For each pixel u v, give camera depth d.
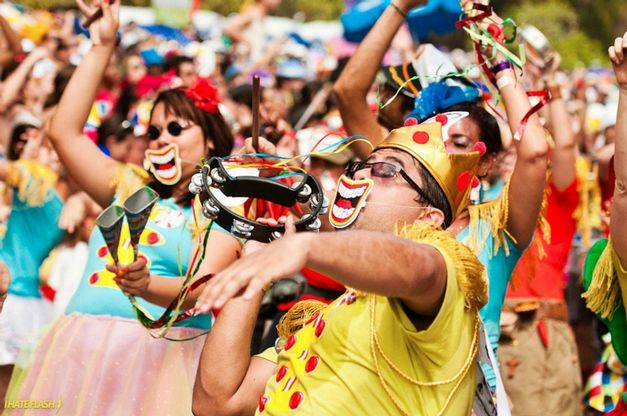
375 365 3.90
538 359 8.16
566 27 41.56
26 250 8.63
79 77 6.53
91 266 6.46
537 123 5.54
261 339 7.88
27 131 9.79
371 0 13.77
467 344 3.91
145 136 10.08
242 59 20.86
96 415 6.06
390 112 6.99
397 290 3.42
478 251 5.61
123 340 6.21
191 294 5.84
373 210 4.41
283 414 4.03
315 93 12.83
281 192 4.26
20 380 6.51
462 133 5.75
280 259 3.12
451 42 27.64
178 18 19.59
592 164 12.20
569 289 10.35
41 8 25.66
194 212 5.11
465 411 3.96
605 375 6.72
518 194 5.55
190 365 6.18
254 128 5.17
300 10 39.50
